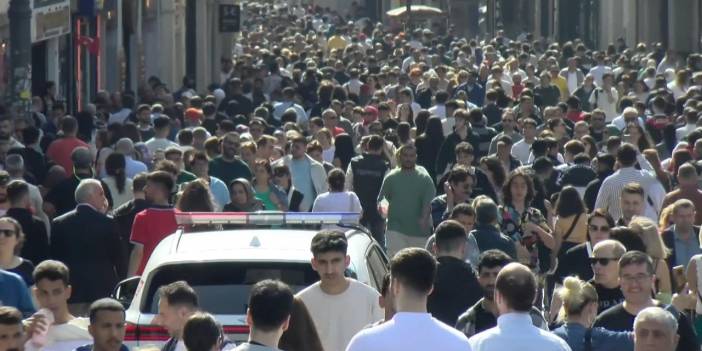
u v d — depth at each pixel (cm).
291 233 3188
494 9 19312
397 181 4769
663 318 2352
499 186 4722
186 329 2266
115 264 3731
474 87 8944
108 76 9644
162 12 11694
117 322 2502
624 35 15675
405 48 13500
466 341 2234
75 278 3684
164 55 11706
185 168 5166
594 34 16875
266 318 2209
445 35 17238
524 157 5859
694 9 14375
